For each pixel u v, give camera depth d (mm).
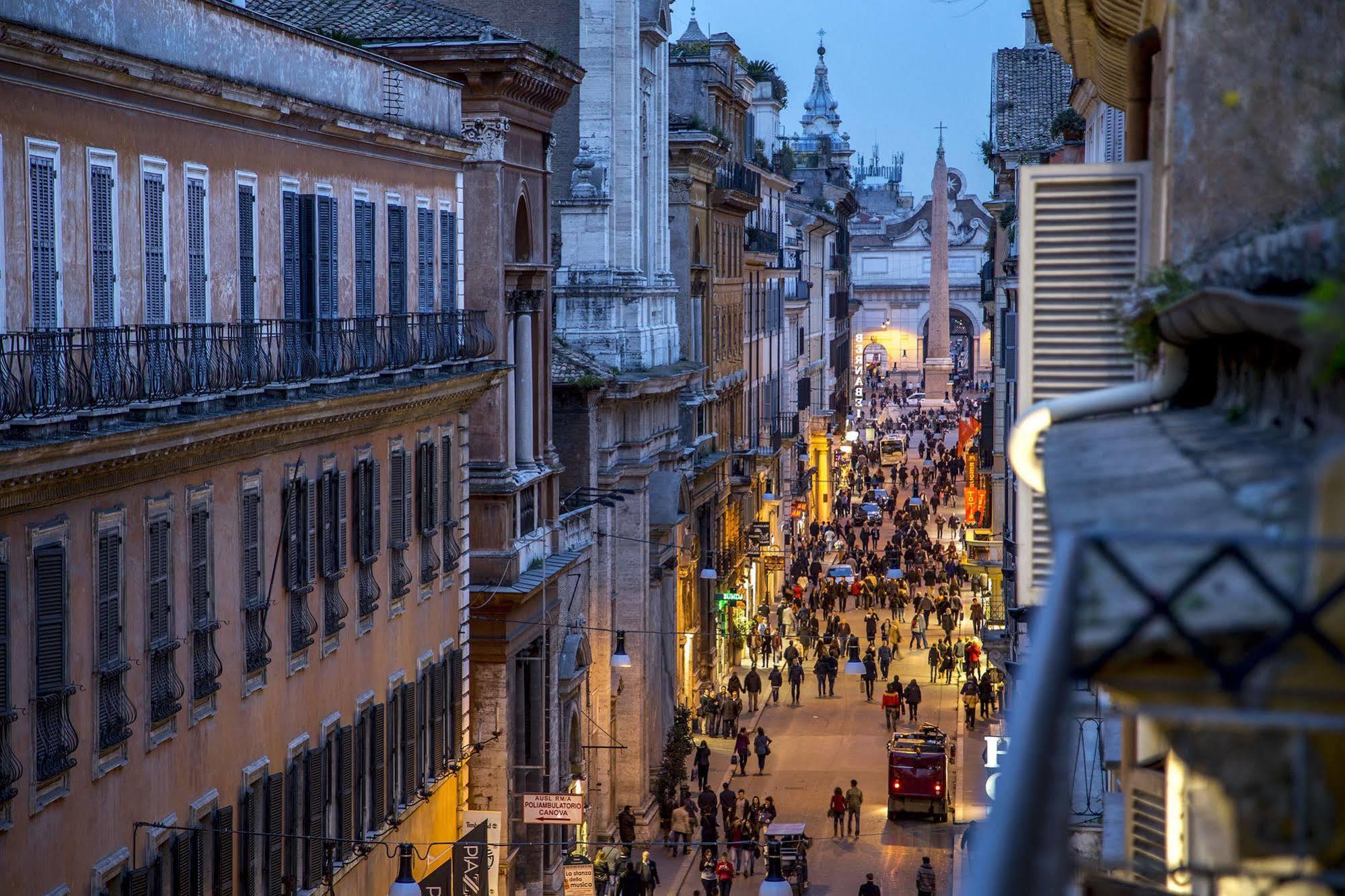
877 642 109625
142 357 32406
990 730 82875
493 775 54562
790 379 147000
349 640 43281
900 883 64562
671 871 68312
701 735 88750
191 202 35250
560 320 76188
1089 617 6113
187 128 35031
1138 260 15742
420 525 48750
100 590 30625
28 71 28750
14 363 27984
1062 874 4828
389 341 45375
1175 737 8562
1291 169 13898
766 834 63344
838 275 194750
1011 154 89312
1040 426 13445
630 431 73688
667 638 80500
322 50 42375
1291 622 5957
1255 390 10852
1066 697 5426
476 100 55250
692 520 90938
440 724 50531
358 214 44719
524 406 58656
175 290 34531
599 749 69562
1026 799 4727
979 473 105812
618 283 76500
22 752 27938
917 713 92250
